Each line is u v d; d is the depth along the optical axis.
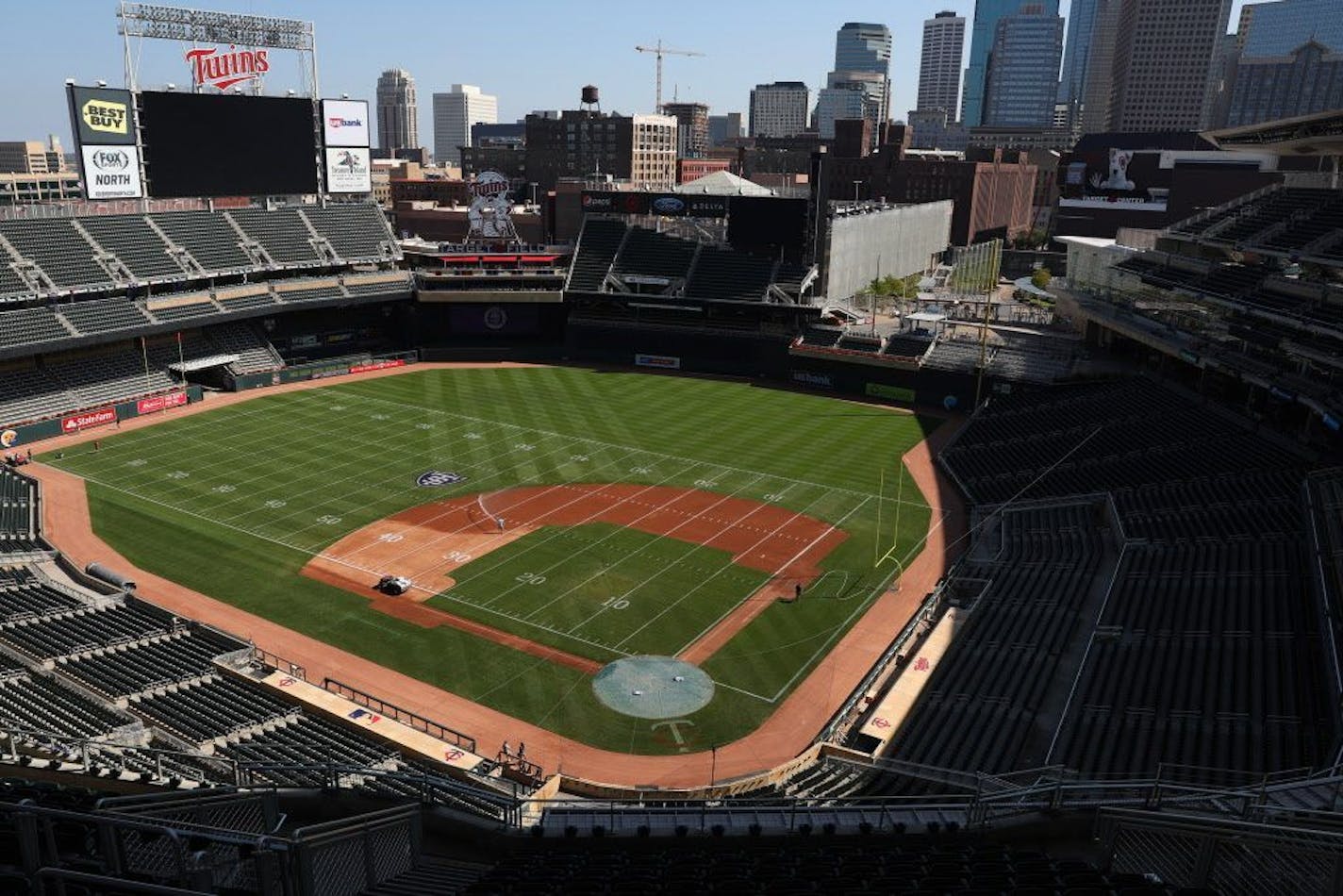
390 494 67.00
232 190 99.12
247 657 45.34
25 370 85.81
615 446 78.81
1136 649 42.09
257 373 96.88
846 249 119.44
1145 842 17.84
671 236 113.75
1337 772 25.50
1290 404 66.62
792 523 63.09
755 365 105.69
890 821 24.39
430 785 25.31
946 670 43.41
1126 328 82.25
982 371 87.69
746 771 38.53
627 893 16.84
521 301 109.88
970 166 182.62
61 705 39.34
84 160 88.44
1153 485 61.56
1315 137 69.12
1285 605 42.25
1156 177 154.00
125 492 67.00
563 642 47.81
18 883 10.32
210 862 13.30
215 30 96.19
